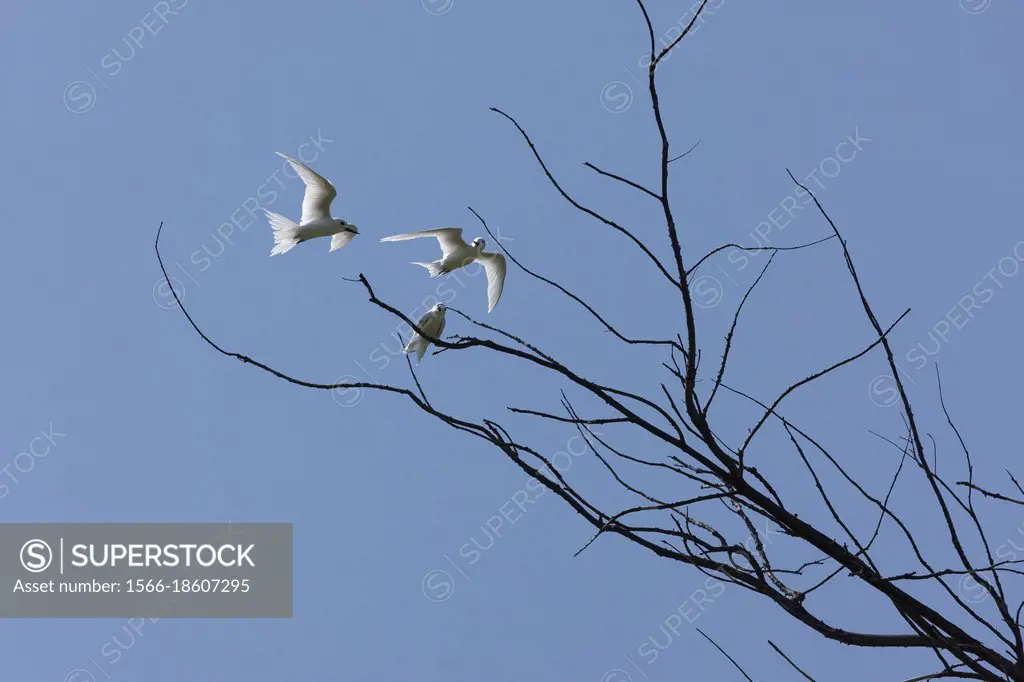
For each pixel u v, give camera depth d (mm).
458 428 11297
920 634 10820
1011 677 10484
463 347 11523
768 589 11109
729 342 11469
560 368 11398
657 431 11453
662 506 11242
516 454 11312
